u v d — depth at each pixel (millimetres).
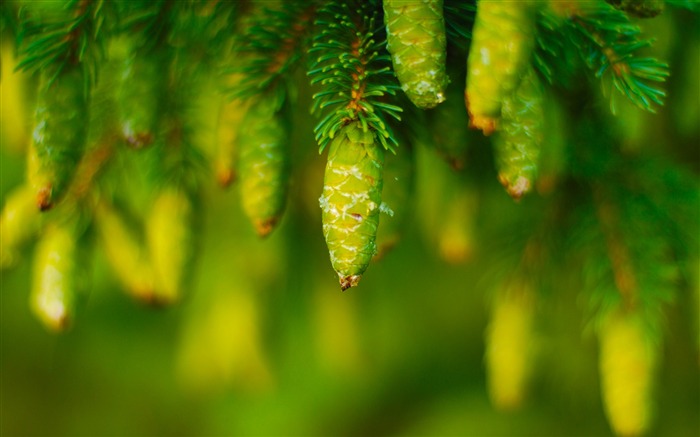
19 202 903
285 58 839
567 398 1424
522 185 803
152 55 861
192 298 1117
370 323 1156
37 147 821
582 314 1071
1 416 1908
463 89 820
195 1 853
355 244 762
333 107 910
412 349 1634
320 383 1719
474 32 761
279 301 1078
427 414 1711
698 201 950
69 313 897
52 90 826
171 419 1868
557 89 897
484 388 1687
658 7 780
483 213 989
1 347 1775
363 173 767
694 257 949
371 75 805
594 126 930
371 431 1747
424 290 1459
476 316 1575
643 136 982
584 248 960
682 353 1177
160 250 906
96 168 908
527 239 975
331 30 816
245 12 855
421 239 1295
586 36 812
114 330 1583
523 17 758
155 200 907
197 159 914
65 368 1862
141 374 1649
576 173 950
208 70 894
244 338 1068
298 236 1021
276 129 834
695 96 950
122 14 850
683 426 1229
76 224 903
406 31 764
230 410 1782
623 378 927
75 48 833
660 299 938
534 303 970
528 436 1547
